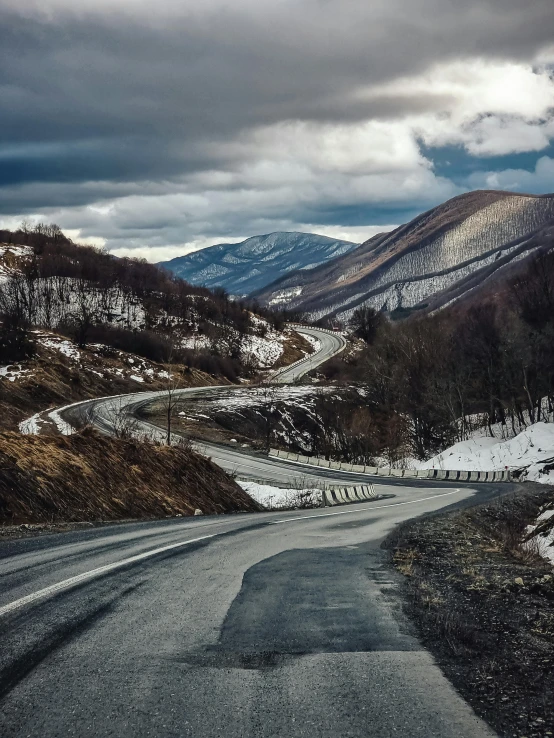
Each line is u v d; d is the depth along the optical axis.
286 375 114.88
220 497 24.64
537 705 4.31
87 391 74.56
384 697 4.31
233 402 74.69
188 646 5.27
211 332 129.75
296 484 38.78
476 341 73.62
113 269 151.25
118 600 6.71
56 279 133.25
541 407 72.94
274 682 4.52
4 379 63.81
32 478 15.42
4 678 4.40
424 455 70.88
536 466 46.25
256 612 6.47
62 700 4.09
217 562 9.48
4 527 12.75
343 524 17.55
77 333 92.31
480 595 8.12
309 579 8.36
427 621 6.38
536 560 13.46
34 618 5.86
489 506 26.97
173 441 45.84
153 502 19.55
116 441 21.41
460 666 5.04
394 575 9.02
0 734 3.61
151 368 93.25
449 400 68.94
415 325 83.62
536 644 5.89
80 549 10.14
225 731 3.73
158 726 3.77
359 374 88.88
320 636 5.68
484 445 60.97
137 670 4.66
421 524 17.75
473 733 3.82
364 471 52.41
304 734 3.72
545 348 66.38
